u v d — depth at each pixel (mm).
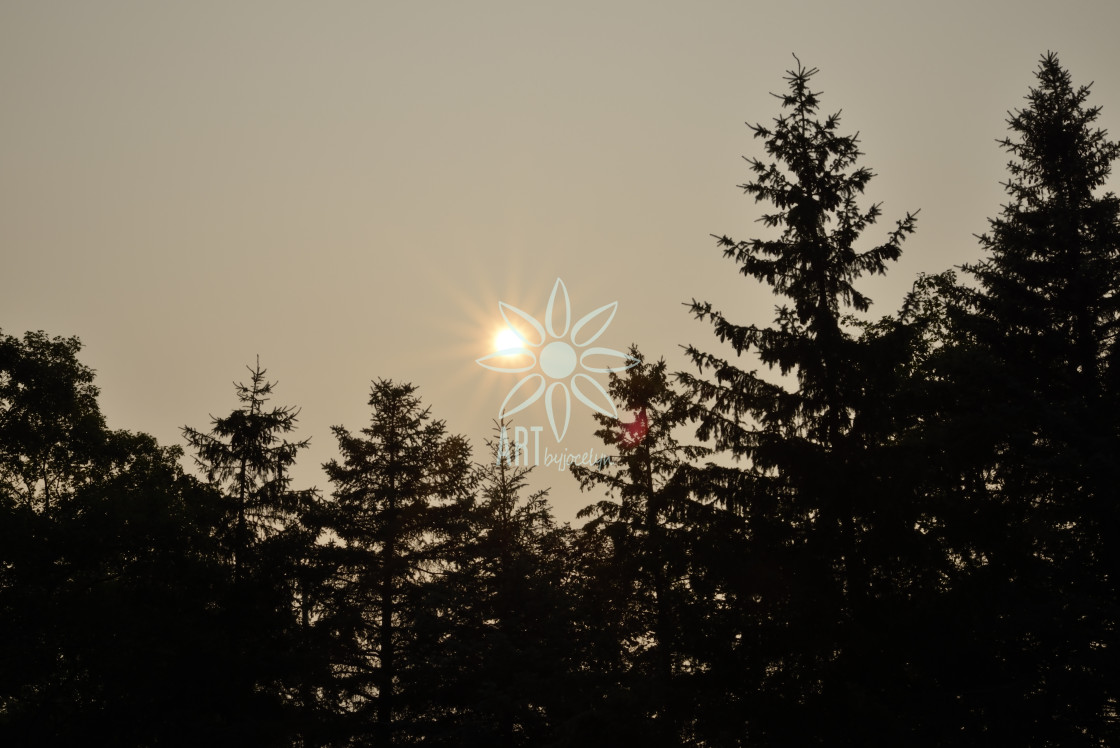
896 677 16422
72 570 28031
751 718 16766
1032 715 15781
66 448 33844
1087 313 19094
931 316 25875
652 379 26750
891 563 17203
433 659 24328
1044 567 17062
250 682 26234
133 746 26453
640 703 18406
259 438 29125
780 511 18141
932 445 18234
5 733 27188
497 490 29578
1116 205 18844
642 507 26062
